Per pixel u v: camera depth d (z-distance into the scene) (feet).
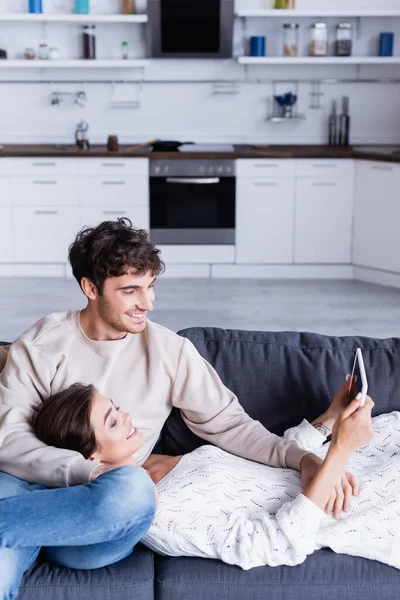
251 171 18.61
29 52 19.40
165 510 5.82
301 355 7.30
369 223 18.65
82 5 19.10
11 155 18.45
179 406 6.76
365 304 17.24
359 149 19.07
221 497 5.99
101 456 5.90
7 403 6.23
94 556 5.57
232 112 20.47
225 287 18.45
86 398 5.90
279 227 18.99
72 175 18.62
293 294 17.97
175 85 20.26
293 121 20.51
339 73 20.27
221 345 7.38
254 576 5.68
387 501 6.01
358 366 6.70
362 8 19.70
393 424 6.89
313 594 5.63
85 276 6.28
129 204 18.80
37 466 5.69
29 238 19.03
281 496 6.12
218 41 19.15
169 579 5.68
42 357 6.41
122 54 19.88
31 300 17.26
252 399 7.25
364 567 5.77
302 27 19.88
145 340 6.68
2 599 5.16
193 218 18.94
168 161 18.51
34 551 5.57
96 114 20.40
